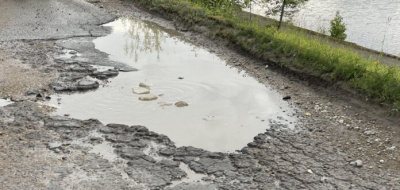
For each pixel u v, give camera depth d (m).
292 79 9.51
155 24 14.95
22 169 5.55
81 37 12.40
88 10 16.11
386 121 7.24
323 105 8.09
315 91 8.80
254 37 11.59
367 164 6.02
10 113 7.13
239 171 5.73
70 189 5.18
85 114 7.30
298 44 10.78
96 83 8.59
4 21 13.67
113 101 7.89
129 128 6.80
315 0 20.48
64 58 10.26
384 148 6.46
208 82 9.16
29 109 7.32
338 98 8.30
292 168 5.83
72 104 7.69
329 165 5.95
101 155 6.03
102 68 9.65
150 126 6.97
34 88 8.29
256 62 10.67
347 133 6.95
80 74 9.19
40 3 16.83
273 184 5.45
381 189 5.41
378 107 7.61
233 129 6.98
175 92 8.46
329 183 5.51
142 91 8.34
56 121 6.95
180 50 11.72
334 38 13.14
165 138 6.54
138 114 7.40
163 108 7.68
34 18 14.30
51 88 8.35
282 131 6.95
